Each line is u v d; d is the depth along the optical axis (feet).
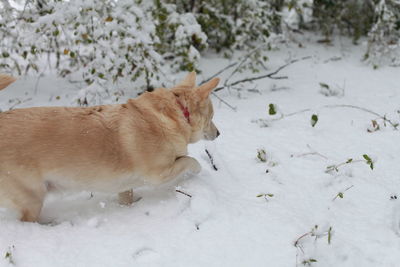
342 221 5.49
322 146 7.02
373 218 5.53
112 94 8.04
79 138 5.25
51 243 5.07
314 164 6.55
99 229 5.33
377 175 6.30
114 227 5.38
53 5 7.86
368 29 11.89
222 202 5.74
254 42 10.99
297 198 5.87
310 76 9.90
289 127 7.61
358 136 7.29
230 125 7.70
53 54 11.03
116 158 5.39
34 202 5.23
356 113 8.09
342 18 12.12
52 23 7.44
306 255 5.01
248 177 6.31
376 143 7.07
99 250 5.05
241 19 10.00
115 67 7.86
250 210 5.62
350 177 6.26
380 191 5.95
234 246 5.11
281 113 7.89
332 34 12.73
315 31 12.89
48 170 5.20
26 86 9.03
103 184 5.45
